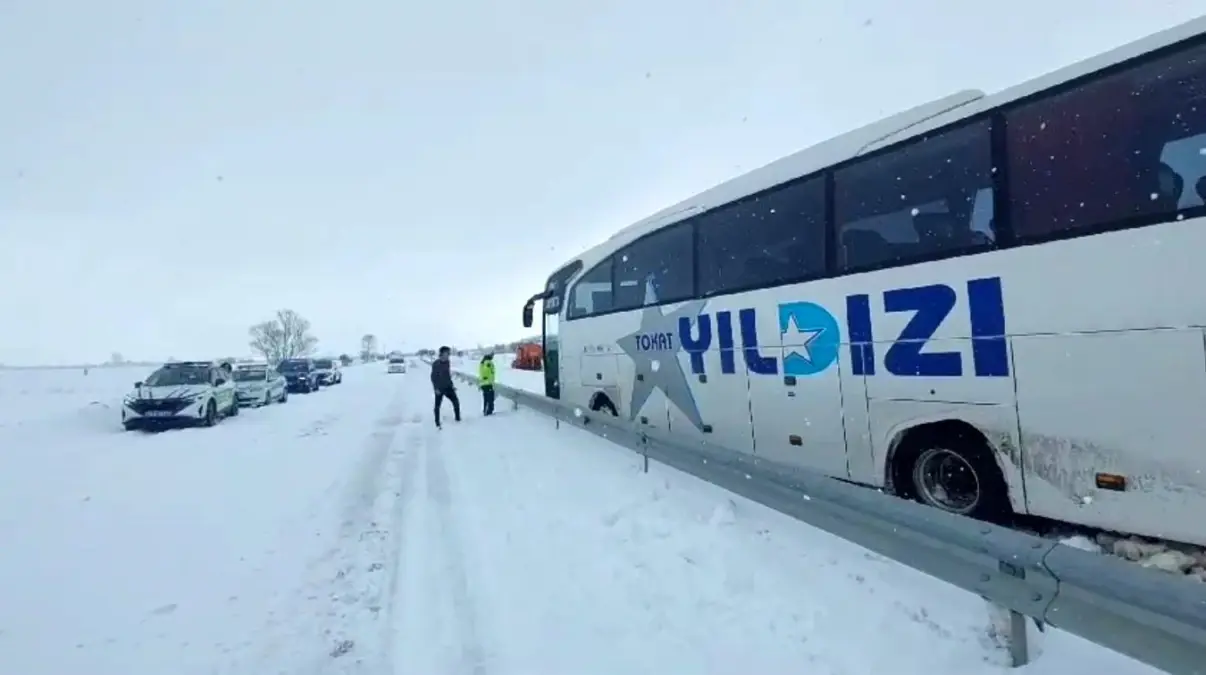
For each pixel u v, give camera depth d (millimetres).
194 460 11203
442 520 6379
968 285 4703
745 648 3459
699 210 7734
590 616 3971
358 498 7609
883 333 5340
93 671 3621
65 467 10773
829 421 5848
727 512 5711
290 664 3609
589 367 10969
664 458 7250
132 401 16984
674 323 8242
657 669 3312
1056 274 4199
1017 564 2932
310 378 33938
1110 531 4148
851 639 3455
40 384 44438
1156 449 3752
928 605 3756
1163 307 3734
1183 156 3721
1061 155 4227
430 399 24453
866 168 5559
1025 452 4359
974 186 4723
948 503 5031
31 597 4754
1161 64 3824
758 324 6719
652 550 5016
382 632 3957
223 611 4395
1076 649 3121
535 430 12727
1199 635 2283
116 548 5930
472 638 3785
